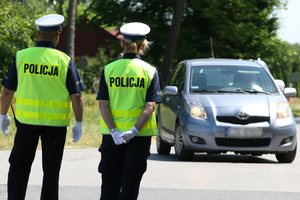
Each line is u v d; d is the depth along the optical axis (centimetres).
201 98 1764
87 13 6819
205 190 1198
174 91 1859
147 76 823
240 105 1703
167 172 1466
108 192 844
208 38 6644
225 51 6688
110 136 825
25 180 890
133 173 815
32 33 5294
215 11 6241
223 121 1678
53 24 880
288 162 1767
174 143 1848
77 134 924
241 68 1955
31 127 870
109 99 830
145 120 804
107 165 838
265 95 1811
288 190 1212
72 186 1226
